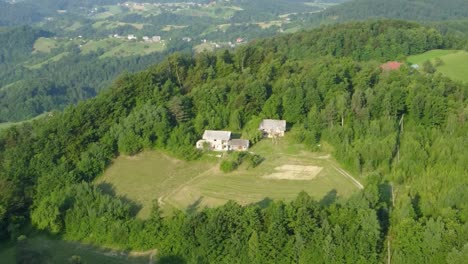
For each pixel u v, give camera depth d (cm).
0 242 9538
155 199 10556
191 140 12619
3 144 12469
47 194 10531
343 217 8500
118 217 9606
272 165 11812
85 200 9956
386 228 8656
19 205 10144
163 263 8675
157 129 12662
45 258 8919
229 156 12150
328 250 8012
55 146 11731
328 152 12281
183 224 8850
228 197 10462
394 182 10344
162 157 12419
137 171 11794
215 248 8500
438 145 10875
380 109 12850
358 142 11631
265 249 8256
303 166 11700
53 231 9612
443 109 12375
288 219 8550
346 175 11162
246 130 13250
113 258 8875
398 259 7969
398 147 11444
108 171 11775
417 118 12662
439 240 7838
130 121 12762
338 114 12762
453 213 8362
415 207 9069
